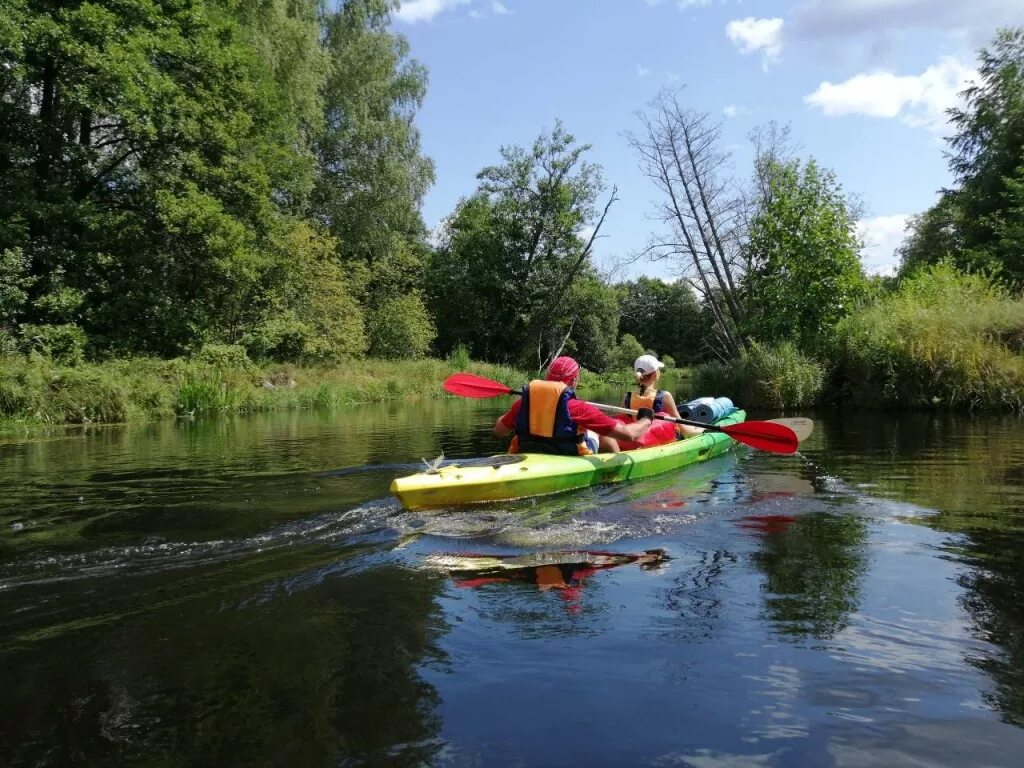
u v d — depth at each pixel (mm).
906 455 6102
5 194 15359
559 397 4973
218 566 3023
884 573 2840
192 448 7477
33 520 3850
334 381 19562
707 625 2338
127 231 17312
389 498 4410
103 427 10867
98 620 2420
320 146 27547
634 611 2475
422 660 2094
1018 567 2887
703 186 17109
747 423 5547
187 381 14297
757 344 13531
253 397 15656
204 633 2305
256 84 18938
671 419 5625
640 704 1829
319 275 23109
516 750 1625
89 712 1803
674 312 44125
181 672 2021
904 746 1634
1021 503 4090
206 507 4160
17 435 9523
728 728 1717
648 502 4332
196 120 17266
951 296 12492
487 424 10734
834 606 2492
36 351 14039
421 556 3170
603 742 1657
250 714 1784
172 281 19062
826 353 12617
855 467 5543
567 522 3811
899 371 11352
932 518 3766
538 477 4527
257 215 18906
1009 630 2266
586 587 2736
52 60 15539
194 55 16984
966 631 2266
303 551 3246
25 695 1893
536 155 32688
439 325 34844
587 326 37469
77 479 5312
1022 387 10117
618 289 40844
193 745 1645
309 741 1659
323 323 22688
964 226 24109
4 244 15320
